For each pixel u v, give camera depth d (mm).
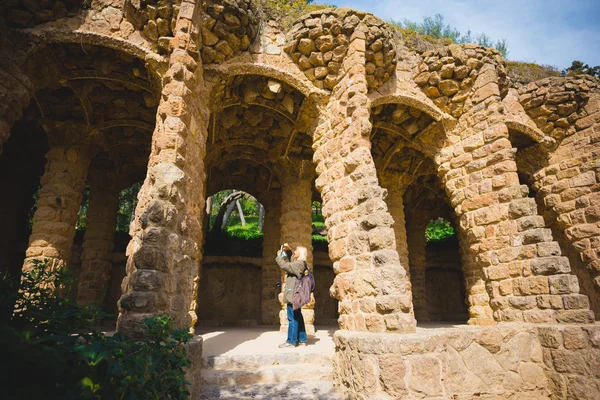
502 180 6652
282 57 6797
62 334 2314
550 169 8867
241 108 8109
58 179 7715
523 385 4840
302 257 6617
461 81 7457
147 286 3734
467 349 4551
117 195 10562
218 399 4344
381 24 6547
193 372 4043
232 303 13195
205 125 6137
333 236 5969
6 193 10703
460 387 4297
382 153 9938
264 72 6676
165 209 4203
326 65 6719
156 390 2551
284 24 6984
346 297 5371
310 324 8289
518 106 8695
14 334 1834
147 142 9406
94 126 8156
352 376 4355
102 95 7516
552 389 4969
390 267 4641
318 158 6895
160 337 3016
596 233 7848
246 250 14633
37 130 8930
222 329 10273
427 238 18438
